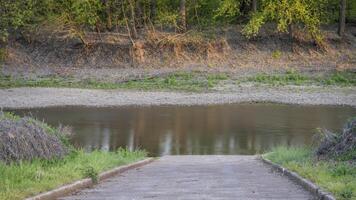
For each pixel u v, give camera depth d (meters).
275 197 8.52
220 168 14.39
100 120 28.55
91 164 12.33
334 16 54.59
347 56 49.44
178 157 19.19
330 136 13.12
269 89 39.38
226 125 27.33
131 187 10.09
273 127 26.67
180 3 51.25
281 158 14.62
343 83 41.75
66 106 32.97
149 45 49.38
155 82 42.06
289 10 48.34
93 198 8.51
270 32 52.34
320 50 50.16
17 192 8.01
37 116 29.38
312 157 12.97
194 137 24.39
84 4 47.50
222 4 50.34
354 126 12.30
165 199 8.31
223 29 52.88
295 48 50.28
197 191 9.33
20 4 43.22
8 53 47.31
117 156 16.03
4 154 10.62
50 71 46.00
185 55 48.88
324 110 31.81
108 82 42.34
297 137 24.00
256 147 22.16
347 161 11.38
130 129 26.14
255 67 47.50
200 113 31.05
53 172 10.30
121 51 48.78
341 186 8.41
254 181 10.98
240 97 36.53
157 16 51.34
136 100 35.34
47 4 48.28
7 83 40.78
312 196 8.62
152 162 16.98
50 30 49.66
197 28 52.66
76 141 23.05
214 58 48.91
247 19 54.06
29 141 11.48
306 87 40.22
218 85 41.03
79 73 45.41
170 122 28.17
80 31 49.00
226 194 8.92
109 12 50.78
